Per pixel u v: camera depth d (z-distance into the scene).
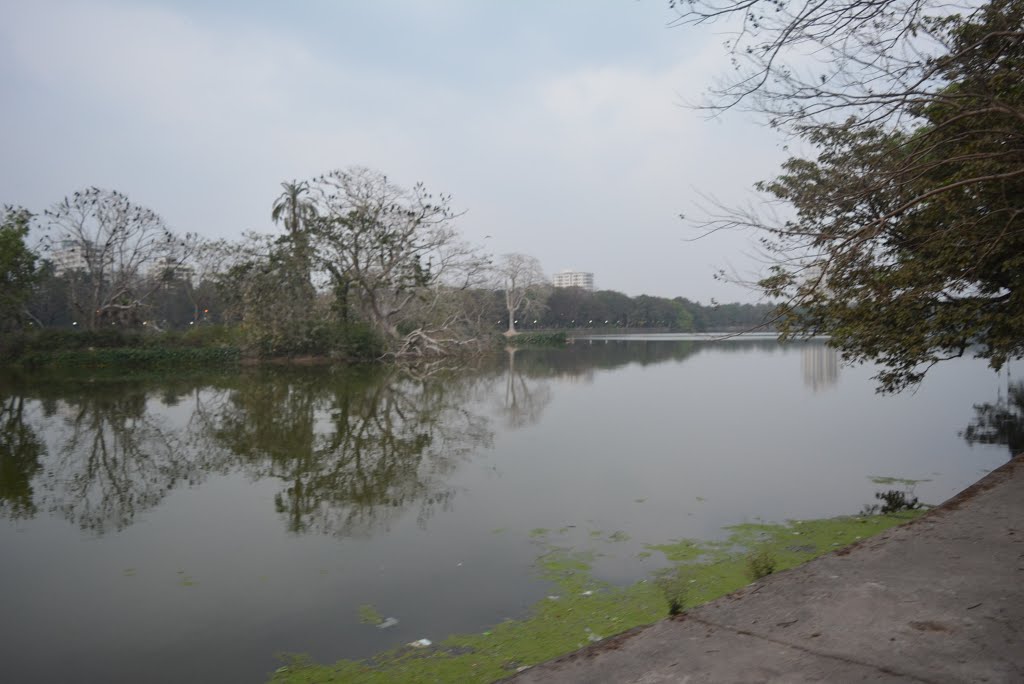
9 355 35.22
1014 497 4.07
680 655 2.48
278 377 29.67
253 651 5.34
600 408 19.53
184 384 26.45
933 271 8.38
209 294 55.97
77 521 8.97
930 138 7.37
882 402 19.61
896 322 9.33
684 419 17.09
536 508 9.17
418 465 12.12
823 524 8.10
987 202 8.03
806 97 6.33
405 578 6.77
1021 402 18.72
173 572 7.06
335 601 6.25
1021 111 5.72
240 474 11.61
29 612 6.12
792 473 10.91
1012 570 3.02
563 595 6.18
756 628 2.65
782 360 42.41
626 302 107.00
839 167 7.83
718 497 9.52
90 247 39.91
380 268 39.53
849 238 6.82
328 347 38.59
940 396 20.53
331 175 36.91
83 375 30.55
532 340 68.38
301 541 8.02
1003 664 2.24
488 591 6.36
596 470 11.45
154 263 44.91
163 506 9.66
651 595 6.07
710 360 42.88
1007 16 6.27
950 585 2.90
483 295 59.50
